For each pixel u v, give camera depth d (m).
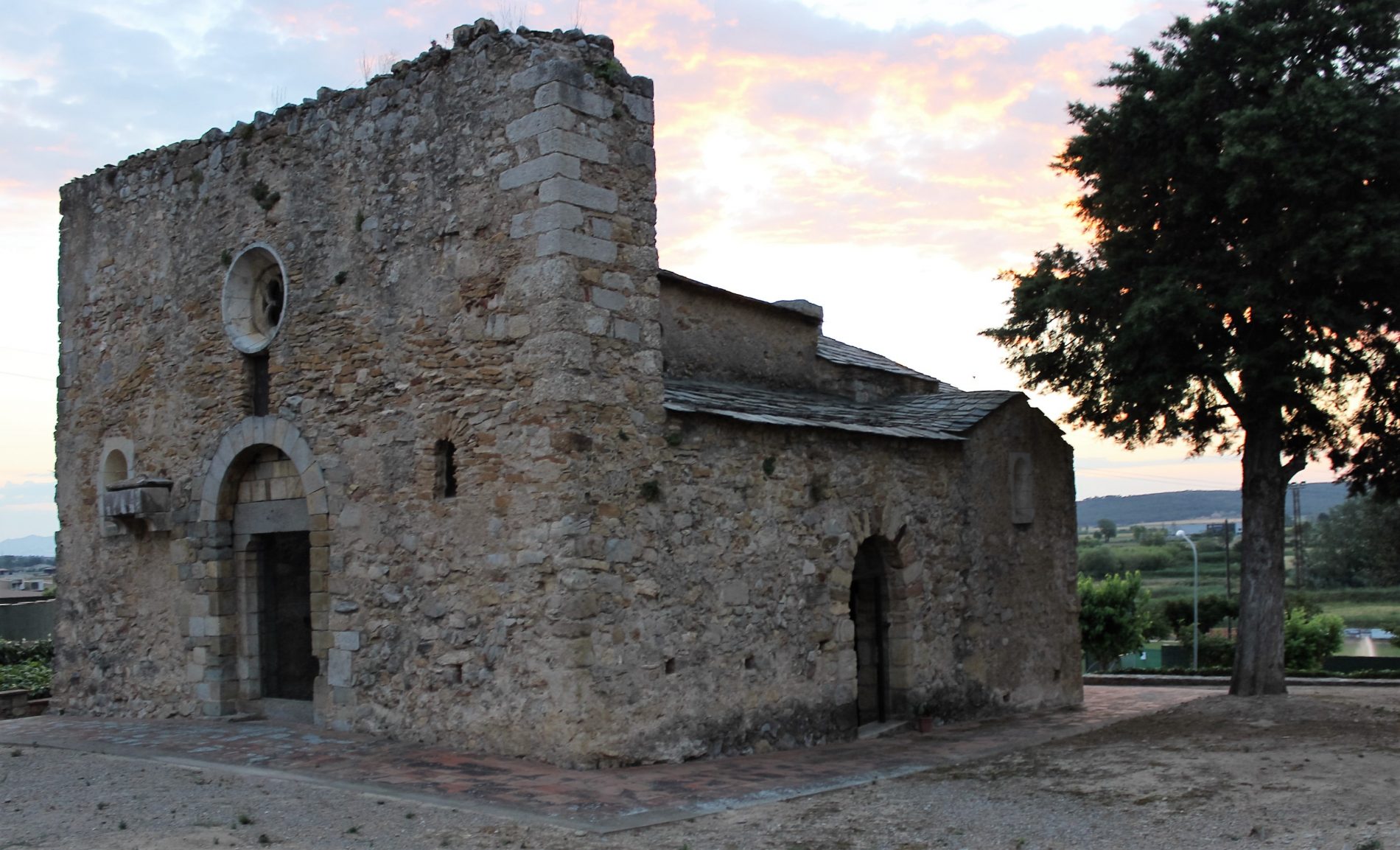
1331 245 13.55
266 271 13.77
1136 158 15.59
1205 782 9.73
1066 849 7.71
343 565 12.23
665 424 11.52
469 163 11.55
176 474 14.14
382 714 11.77
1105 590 29.92
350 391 12.34
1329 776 9.80
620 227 11.35
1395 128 13.76
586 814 8.58
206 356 13.91
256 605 13.65
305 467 12.64
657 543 11.26
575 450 10.60
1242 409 16.06
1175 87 15.05
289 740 11.70
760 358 16.17
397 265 12.05
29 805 8.71
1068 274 16.02
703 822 8.51
